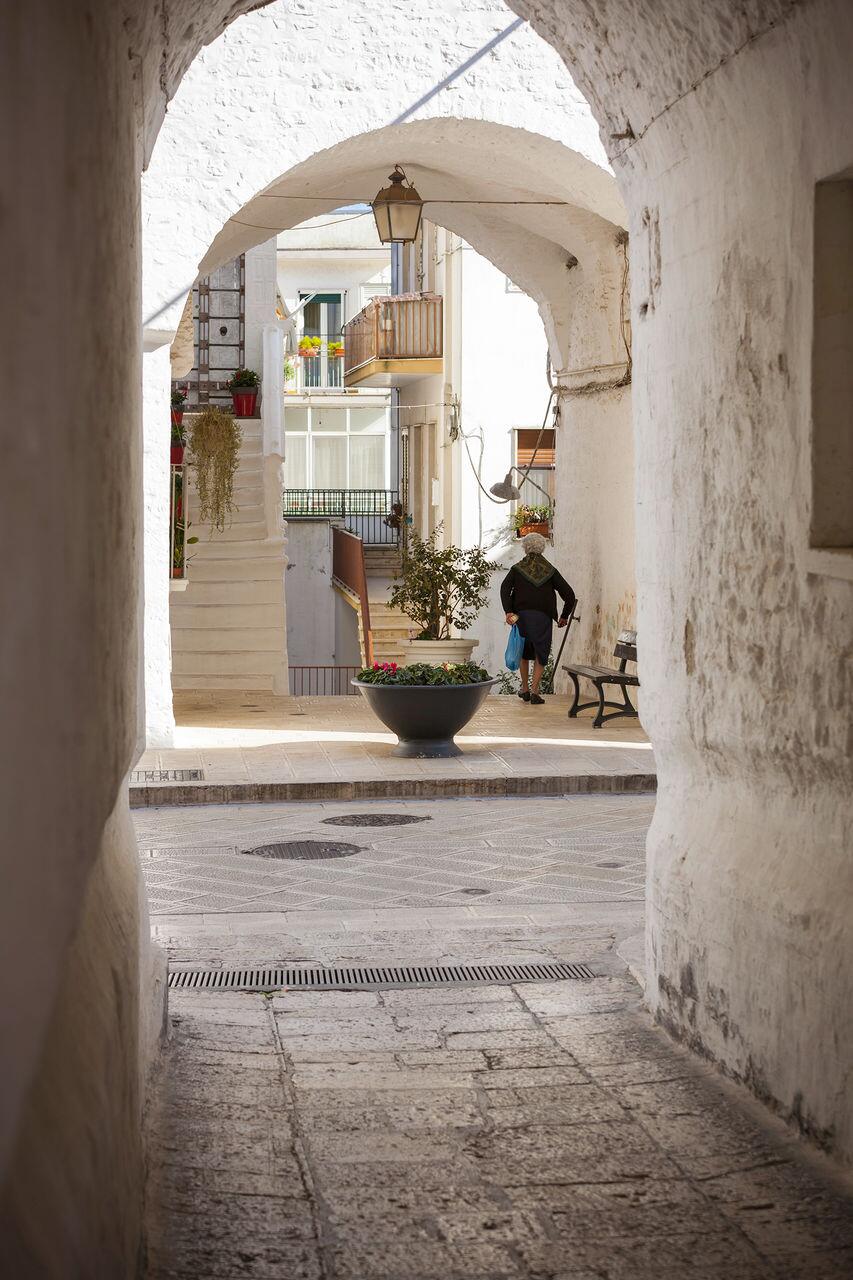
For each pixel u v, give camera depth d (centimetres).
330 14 1268
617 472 1652
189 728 1477
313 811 1121
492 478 2411
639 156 622
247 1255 370
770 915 497
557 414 1819
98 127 302
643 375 638
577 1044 584
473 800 1173
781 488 501
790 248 489
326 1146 459
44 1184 224
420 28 1272
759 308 516
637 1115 495
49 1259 215
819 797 491
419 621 1902
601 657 1714
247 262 2422
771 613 511
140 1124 401
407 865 930
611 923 784
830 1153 450
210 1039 582
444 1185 426
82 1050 278
